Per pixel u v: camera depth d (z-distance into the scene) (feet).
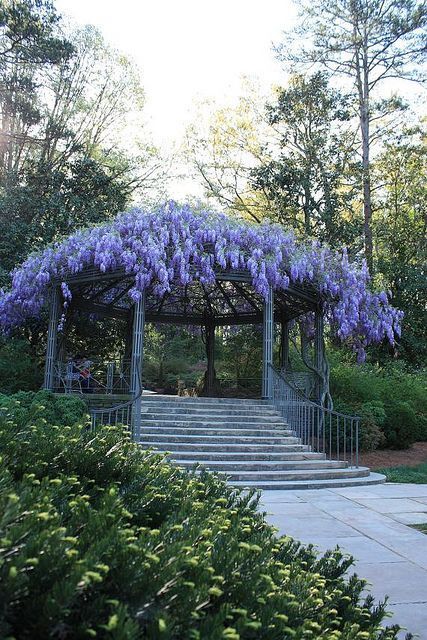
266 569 7.01
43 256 42.78
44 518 5.94
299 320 53.93
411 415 45.78
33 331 59.11
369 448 43.19
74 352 63.31
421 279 75.51
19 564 4.96
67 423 32.83
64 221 59.77
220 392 62.08
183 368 83.61
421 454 44.24
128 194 71.41
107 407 38.81
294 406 38.91
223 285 53.26
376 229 88.79
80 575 5.08
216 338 76.33
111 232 38.81
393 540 19.22
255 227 42.04
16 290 42.68
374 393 48.73
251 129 95.04
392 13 83.46
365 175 82.58
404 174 89.76
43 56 68.44
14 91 74.08
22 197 60.49
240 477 30.48
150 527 8.80
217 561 6.50
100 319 61.26
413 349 74.74
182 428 36.91
